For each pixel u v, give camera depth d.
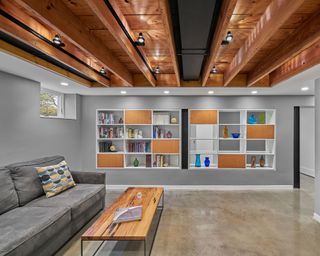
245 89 4.32
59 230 2.43
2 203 2.42
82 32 2.04
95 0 1.38
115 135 5.37
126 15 1.91
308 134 6.79
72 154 4.91
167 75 4.01
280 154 5.18
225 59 3.10
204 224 3.28
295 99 5.14
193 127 5.62
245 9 1.80
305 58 2.73
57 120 4.35
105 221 2.37
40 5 1.47
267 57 2.89
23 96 3.42
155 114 5.40
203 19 1.60
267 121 5.44
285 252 2.55
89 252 2.54
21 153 3.40
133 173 5.28
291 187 5.18
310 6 1.75
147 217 2.46
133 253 2.53
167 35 1.81
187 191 5.03
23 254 1.89
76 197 2.98
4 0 1.70
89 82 4.13
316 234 2.97
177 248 2.63
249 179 5.20
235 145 5.66
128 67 3.50
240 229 3.12
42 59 2.76
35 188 2.91
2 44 2.17
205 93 4.90
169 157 5.51
